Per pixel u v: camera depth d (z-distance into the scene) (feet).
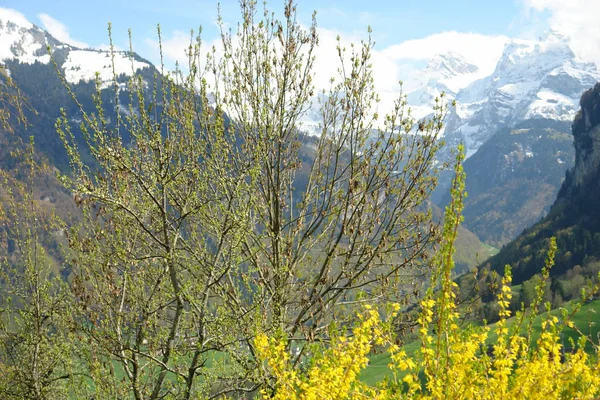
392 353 17.56
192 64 31.04
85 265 29.19
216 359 33.68
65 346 32.78
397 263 34.35
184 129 30.37
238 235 28.78
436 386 16.87
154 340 30.94
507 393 16.10
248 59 34.53
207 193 31.40
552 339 15.64
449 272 15.10
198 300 31.12
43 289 33.50
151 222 33.06
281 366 17.87
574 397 15.39
